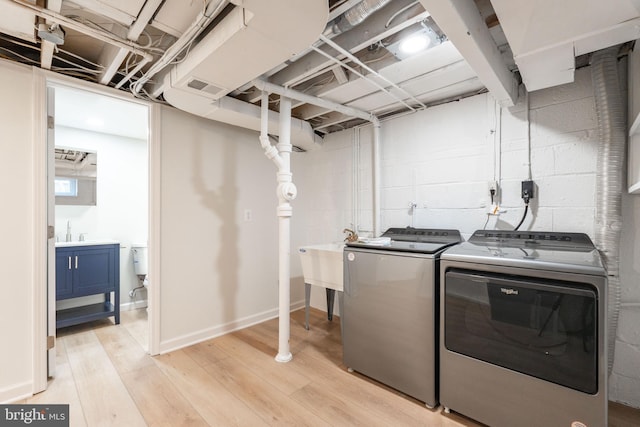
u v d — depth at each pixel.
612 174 1.64
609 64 1.65
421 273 1.74
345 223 3.22
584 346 1.26
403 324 1.81
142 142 3.72
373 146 2.86
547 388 1.35
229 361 2.26
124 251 3.55
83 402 1.77
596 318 1.24
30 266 1.88
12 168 1.82
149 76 1.90
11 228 1.81
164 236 2.43
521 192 2.05
